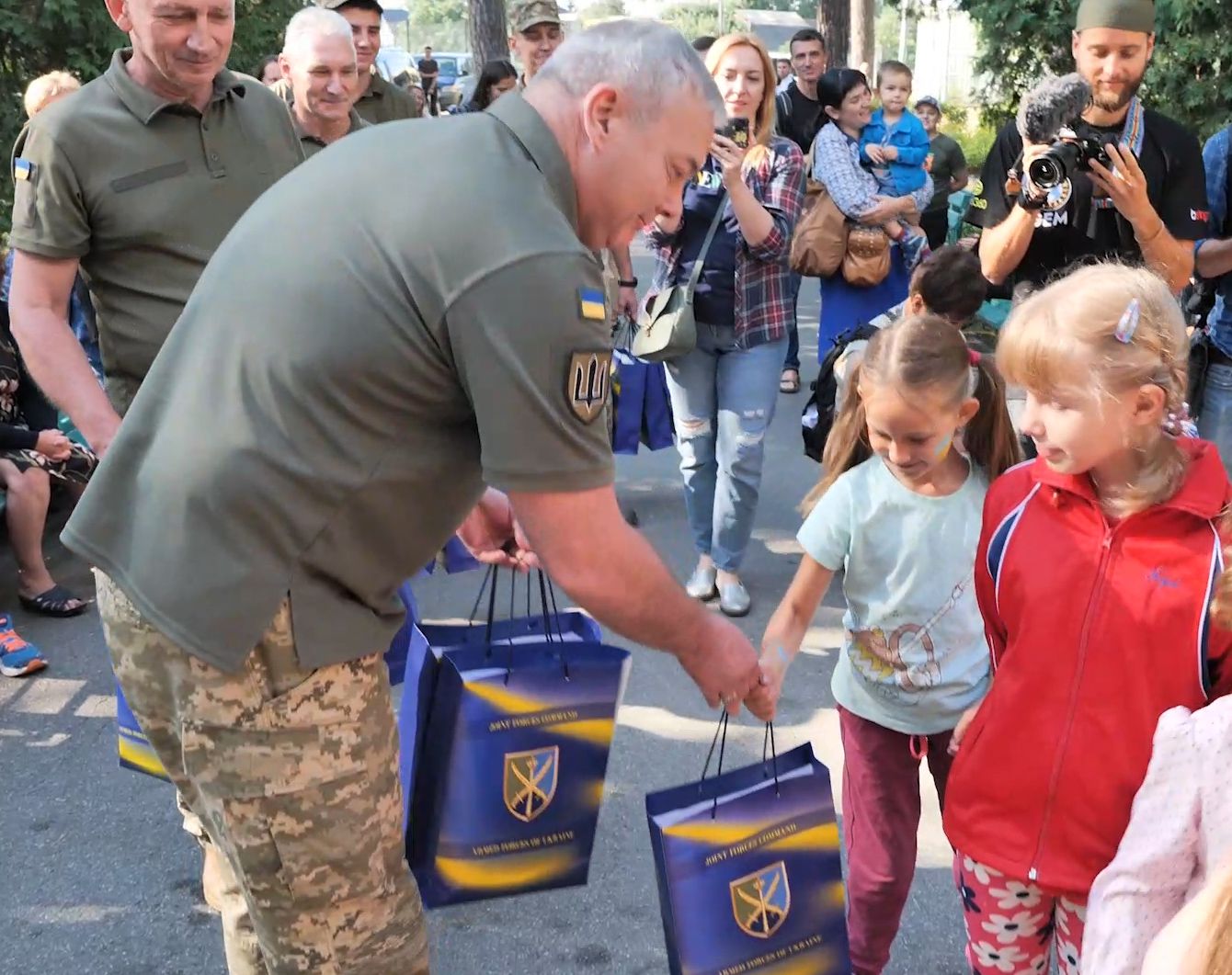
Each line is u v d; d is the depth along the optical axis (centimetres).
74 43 739
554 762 224
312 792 193
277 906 198
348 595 192
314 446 178
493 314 169
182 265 274
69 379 263
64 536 195
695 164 189
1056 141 341
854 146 592
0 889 307
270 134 287
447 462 187
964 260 361
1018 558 196
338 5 518
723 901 207
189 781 208
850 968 222
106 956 284
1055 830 196
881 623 238
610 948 284
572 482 176
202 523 181
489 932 289
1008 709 198
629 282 530
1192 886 162
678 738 374
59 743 377
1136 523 185
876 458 241
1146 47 348
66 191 264
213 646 183
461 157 175
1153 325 176
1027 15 1138
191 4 256
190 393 183
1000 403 236
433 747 223
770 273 435
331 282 174
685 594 195
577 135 183
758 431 446
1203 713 163
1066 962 205
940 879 303
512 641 234
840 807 339
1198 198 354
